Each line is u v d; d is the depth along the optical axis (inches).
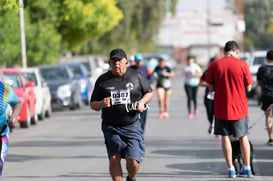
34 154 1274.6
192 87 1950.1
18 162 1172.5
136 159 778.2
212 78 960.9
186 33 7047.2
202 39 6973.4
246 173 968.3
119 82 786.2
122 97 782.5
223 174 998.4
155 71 1968.5
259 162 1106.1
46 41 2778.1
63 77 2466.8
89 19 2977.4
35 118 1891.0
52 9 2891.2
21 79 1812.3
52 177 1005.2
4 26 2519.7
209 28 5880.9
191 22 6998.0
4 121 784.9
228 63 955.3
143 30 4121.6
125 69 790.5
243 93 952.9
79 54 4207.7
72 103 2390.5
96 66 3282.5
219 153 1220.5
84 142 1450.5
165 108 1982.0
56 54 2866.6
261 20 7293.3
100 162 1149.1
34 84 1918.1
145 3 4040.4
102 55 4050.2
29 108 1803.6
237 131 952.9
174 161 1132.5
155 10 4057.6
